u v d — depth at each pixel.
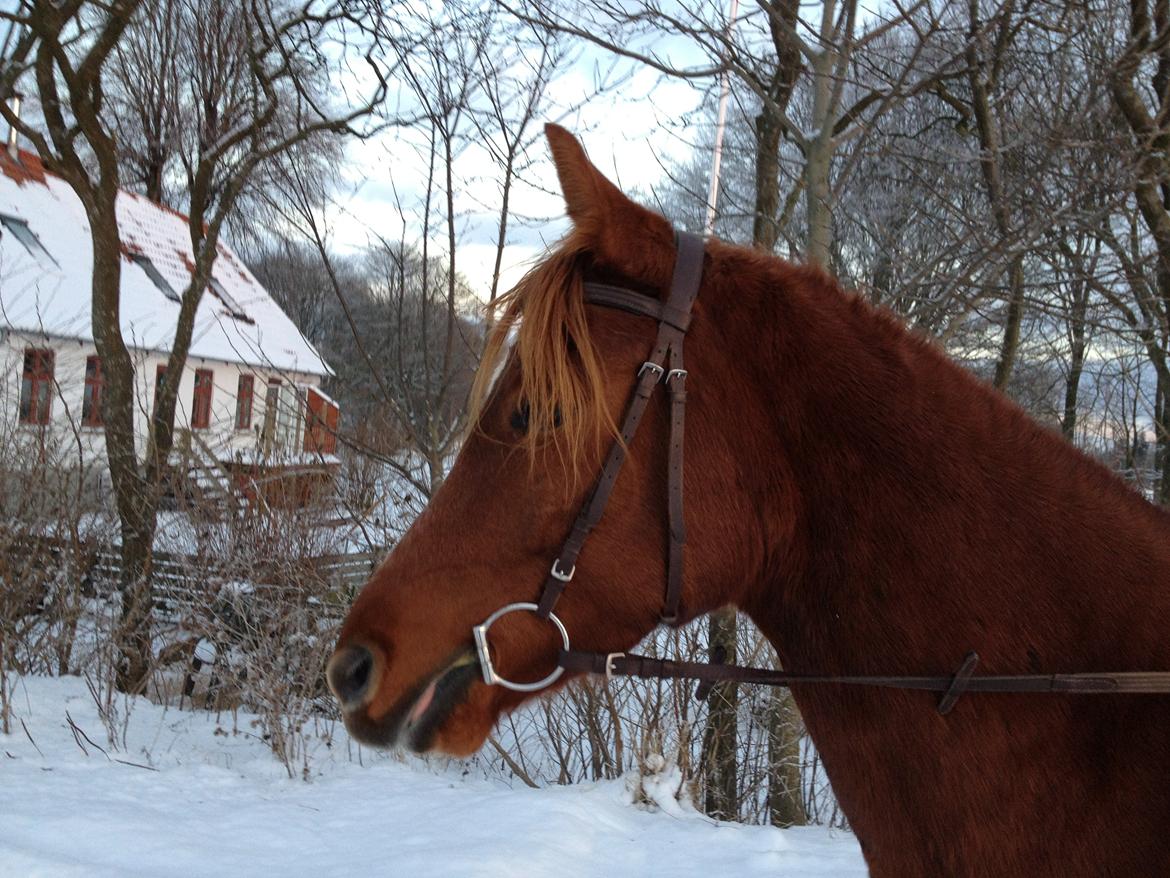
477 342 6.60
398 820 5.31
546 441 1.71
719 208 6.52
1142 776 1.59
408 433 7.36
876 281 5.94
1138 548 1.74
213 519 7.75
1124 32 5.94
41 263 20.48
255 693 6.92
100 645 7.61
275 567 7.47
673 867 4.68
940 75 4.89
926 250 6.04
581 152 1.75
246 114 10.07
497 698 1.79
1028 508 1.75
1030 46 5.84
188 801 5.50
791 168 7.60
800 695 1.86
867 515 1.76
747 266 1.88
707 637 6.46
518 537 1.75
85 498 8.86
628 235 1.77
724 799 6.66
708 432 1.76
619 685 6.73
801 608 1.83
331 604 7.61
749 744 6.95
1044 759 1.65
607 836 5.14
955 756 1.68
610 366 1.73
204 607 7.60
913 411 1.80
